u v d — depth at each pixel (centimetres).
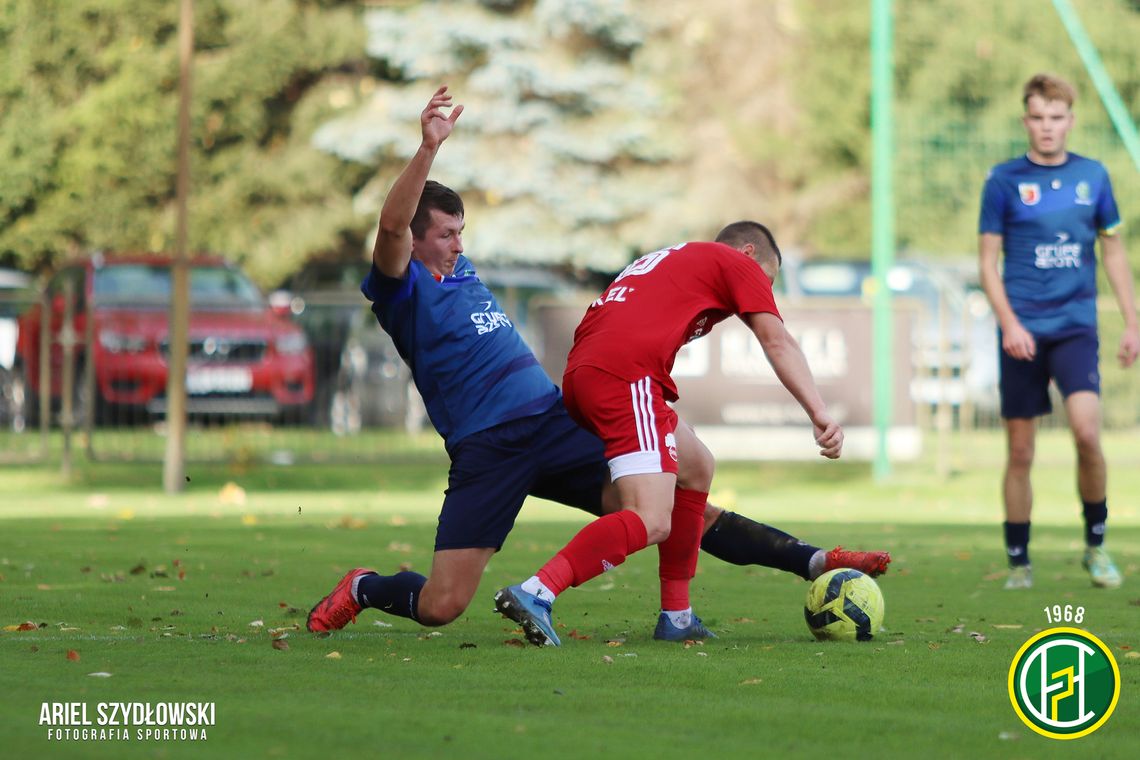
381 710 1404
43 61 10769
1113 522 4259
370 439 6041
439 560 1906
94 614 2139
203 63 11225
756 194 11600
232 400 6031
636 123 11244
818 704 1471
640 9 11400
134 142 10938
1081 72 8131
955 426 6506
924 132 8888
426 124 1834
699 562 3084
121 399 6000
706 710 1430
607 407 1830
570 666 1675
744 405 5306
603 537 1806
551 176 11250
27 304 6319
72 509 4300
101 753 1227
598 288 12006
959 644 1905
